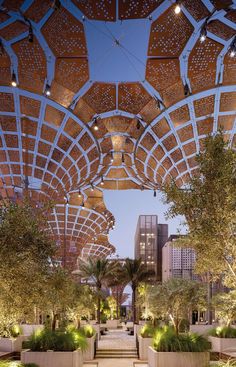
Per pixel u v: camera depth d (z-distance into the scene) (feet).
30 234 25.64
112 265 119.44
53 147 68.39
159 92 52.75
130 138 66.08
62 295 46.11
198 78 49.52
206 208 25.80
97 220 128.36
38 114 59.98
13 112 59.82
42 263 26.27
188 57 46.47
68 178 75.72
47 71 48.85
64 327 65.00
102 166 79.77
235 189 24.93
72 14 41.09
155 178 74.43
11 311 24.35
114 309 186.09
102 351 66.39
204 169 26.48
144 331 62.59
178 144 62.75
